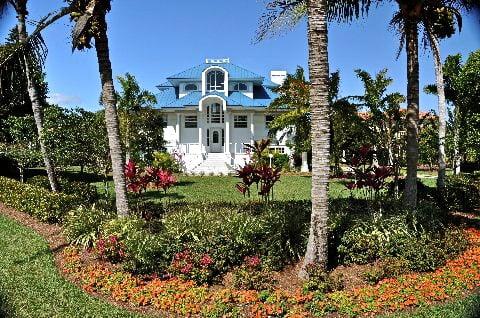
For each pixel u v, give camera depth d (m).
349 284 8.00
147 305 7.43
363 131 23.50
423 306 7.15
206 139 39.97
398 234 9.31
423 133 31.20
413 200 11.86
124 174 10.55
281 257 8.73
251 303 7.22
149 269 8.48
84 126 16.73
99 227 10.38
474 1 12.82
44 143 15.88
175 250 8.79
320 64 7.83
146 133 29.81
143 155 29.97
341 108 24.17
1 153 23.41
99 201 15.20
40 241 11.32
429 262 8.58
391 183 16.39
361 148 11.98
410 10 11.88
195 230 9.23
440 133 17.02
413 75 11.90
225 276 8.31
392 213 10.66
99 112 20.27
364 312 6.97
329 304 7.03
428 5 12.72
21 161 20.52
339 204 12.91
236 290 7.69
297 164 37.19
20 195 15.50
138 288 7.86
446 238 9.73
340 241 9.01
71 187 16.88
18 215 15.09
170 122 40.44
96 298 7.66
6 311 6.97
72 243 10.36
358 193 19.80
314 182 8.08
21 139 20.91
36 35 14.03
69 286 8.15
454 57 24.34
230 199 18.97
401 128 22.56
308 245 8.23
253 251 8.80
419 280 7.98
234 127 40.50
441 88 17.16
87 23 9.70
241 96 40.56
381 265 8.45
